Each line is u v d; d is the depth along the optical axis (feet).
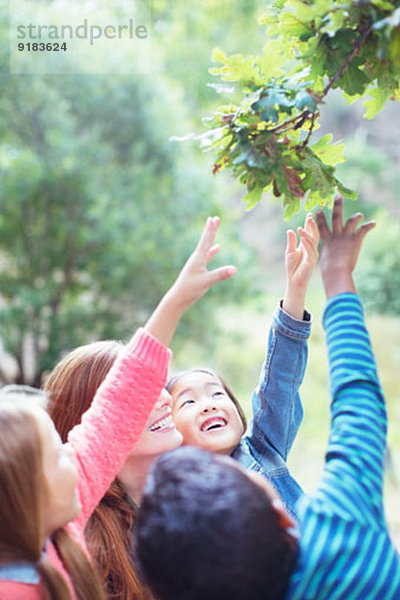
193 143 28.09
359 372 3.52
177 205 25.79
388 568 3.17
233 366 33.81
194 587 3.06
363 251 36.65
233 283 26.37
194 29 42.83
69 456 4.03
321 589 3.14
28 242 25.41
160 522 3.17
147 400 4.23
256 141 4.14
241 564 3.02
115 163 25.53
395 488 20.31
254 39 43.78
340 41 3.90
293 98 4.03
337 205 3.90
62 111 25.18
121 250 24.25
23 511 3.37
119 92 25.54
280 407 5.13
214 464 3.31
